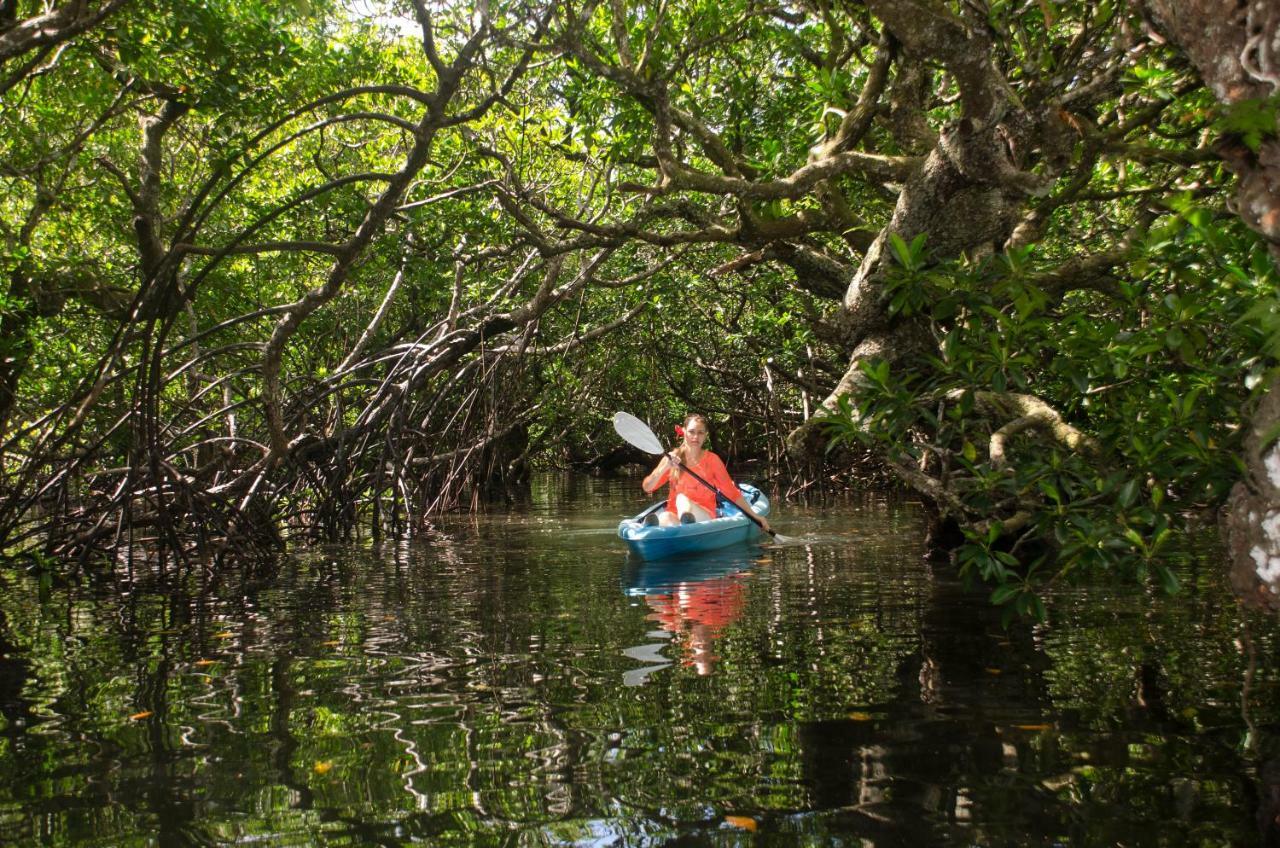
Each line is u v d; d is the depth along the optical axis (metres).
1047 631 4.87
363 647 5.05
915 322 6.56
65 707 3.96
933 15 4.81
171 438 10.99
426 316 16.20
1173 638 4.60
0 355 9.06
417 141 6.07
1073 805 2.74
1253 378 3.24
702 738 3.39
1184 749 3.12
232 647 5.12
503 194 8.20
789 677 4.18
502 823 2.70
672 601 6.23
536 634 5.29
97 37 7.20
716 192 6.60
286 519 11.43
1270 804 2.69
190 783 3.05
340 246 6.65
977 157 5.54
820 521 10.98
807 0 6.95
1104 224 8.38
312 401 11.71
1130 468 4.20
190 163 11.84
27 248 9.12
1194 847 2.46
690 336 18.84
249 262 12.57
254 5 7.81
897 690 3.91
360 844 2.59
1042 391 7.11
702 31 7.12
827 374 15.63
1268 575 2.31
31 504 8.79
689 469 9.27
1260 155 2.27
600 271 15.04
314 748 3.36
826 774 3.02
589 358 19.50
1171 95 5.16
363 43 10.47
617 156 8.18
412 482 12.67
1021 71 6.04
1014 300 4.25
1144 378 4.20
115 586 7.52
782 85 8.88
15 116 9.40
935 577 6.81
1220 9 2.29
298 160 12.38
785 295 13.73
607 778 3.03
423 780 3.04
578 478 22.03
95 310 10.91
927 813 2.71
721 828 2.65
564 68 8.55
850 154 6.59
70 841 2.63
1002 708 3.62
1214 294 3.76
